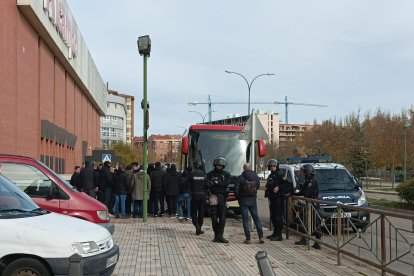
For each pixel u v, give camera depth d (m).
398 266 7.06
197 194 12.72
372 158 52.38
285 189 11.96
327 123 73.62
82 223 6.71
